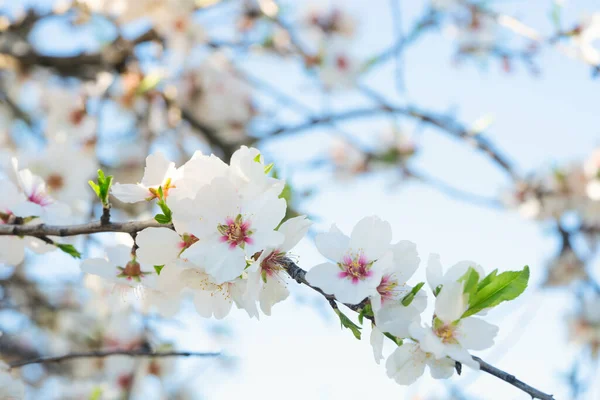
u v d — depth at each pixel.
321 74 8.41
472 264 2.52
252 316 2.42
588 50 6.77
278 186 2.54
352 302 2.39
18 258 3.14
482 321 2.40
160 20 7.38
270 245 2.39
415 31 7.89
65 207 3.30
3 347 7.41
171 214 2.54
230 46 7.99
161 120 7.72
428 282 2.48
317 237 2.54
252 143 7.70
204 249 2.44
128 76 7.23
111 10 7.34
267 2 7.98
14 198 3.12
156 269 2.61
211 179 2.56
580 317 8.53
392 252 2.51
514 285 2.42
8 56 7.27
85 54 7.24
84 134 7.04
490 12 8.27
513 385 2.30
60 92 7.15
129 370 6.41
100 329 6.71
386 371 2.42
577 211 8.57
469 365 2.28
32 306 7.06
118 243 3.38
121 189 2.60
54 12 7.20
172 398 6.63
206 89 8.35
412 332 2.32
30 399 7.07
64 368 7.17
